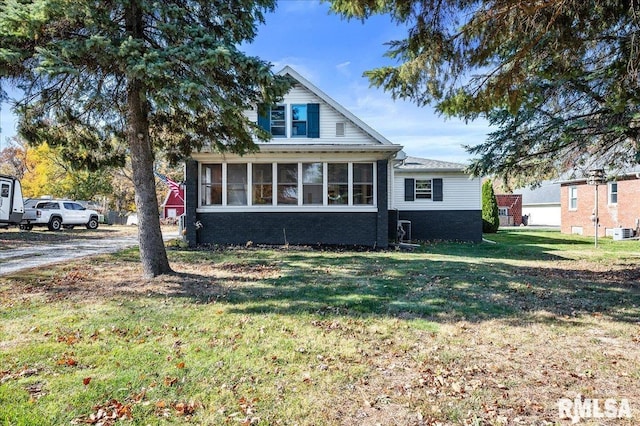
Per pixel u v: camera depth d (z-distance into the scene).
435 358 3.62
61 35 5.79
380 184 12.28
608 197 19.23
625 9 4.50
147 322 4.50
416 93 5.20
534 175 9.33
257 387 3.04
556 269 8.52
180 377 3.17
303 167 12.50
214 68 6.05
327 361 3.52
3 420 2.55
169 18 6.16
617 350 3.84
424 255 10.70
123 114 7.85
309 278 7.15
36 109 7.08
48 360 3.45
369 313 4.97
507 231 24.50
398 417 2.66
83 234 18.39
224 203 12.48
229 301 5.46
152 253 7.09
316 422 2.59
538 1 4.26
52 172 28.62
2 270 7.77
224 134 8.32
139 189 7.06
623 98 5.46
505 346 3.93
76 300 5.45
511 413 2.71
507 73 5.05
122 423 2.56
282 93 6.63
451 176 16.38
